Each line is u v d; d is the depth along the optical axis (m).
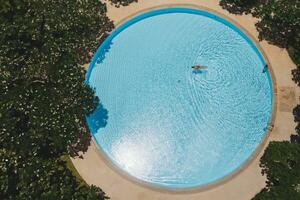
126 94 30.36
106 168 27.34
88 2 29.36
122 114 29.64
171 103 30.00
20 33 26.97
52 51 26.80
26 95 25.20
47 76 26.23
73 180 25.91
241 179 26.75
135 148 28.36
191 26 33.03
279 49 31.36
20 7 27.84
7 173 22.95
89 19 28.67
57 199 22.73
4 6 27.58
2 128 23.94
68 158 27.52
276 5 29.94
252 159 27.42
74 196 23.34
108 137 28.77
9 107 24.48
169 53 31.92
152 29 33.00
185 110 29.72
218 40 32.38
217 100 30.03
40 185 22.92
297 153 24.20
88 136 28.38
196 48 32.09
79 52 30.41
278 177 23.39
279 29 31.09
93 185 25.30
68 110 25.34
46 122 24.72
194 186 26.67
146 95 30.33
